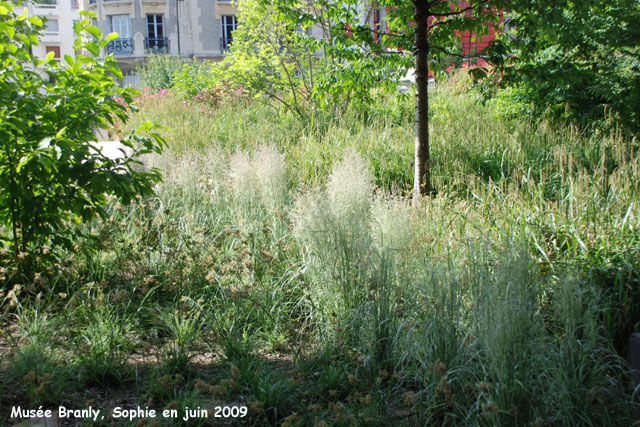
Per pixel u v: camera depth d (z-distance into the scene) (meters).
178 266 4.80
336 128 9.76
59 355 3.51
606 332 3.51
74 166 4.23
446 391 2.78
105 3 33.53
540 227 4.97
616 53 9.47
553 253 4.61
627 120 8.51
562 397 2.72
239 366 3.49
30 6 41.81
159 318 4.09
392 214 4.29
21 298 4.44
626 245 4.56
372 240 4.09
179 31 33.72
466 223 5.35
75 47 4.45
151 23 33.69
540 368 2.88
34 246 4.79
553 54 9.50
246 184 6.25
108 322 3.88
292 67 12.42
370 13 10.08
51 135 4.23
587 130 9.27
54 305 4.10
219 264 4.88
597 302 3.34
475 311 3.15
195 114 11.76
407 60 7.61
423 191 6.67
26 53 4.33
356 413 2.86
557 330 3.31
